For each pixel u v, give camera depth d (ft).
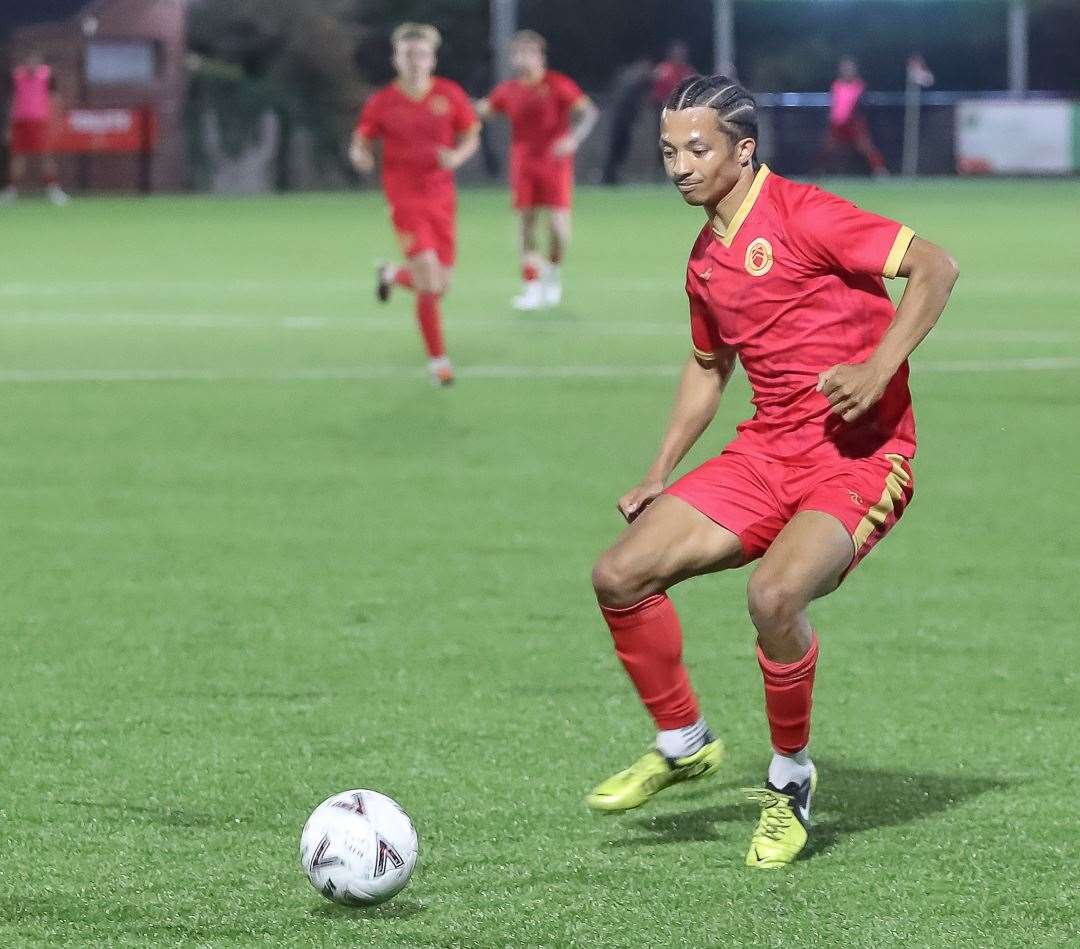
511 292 207.82
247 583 76.64
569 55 558.97
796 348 47.09
